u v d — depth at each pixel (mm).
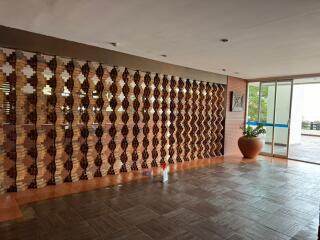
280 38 3496
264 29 3164
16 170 3779
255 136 6965
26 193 3727
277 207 3402
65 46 3969
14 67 3650
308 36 3377
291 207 3414
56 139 4145
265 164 6156
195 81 6523
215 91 7062
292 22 2891
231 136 7566
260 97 7723
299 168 5785
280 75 6941
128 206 3307
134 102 5246
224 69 6223
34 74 3865
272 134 7398
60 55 3939
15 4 2631
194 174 5055
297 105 9852
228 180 4668
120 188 4055
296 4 2414
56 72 4035
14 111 3711
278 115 7324
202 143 6855
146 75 5379
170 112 6070
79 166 4566
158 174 4984
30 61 3832
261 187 4281
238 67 5875
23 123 3809
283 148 7191
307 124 13445
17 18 3049
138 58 5012
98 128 4723
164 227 2756
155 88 5637
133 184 4285
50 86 4074
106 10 2742
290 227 2832
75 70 4227
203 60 5199
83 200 3486
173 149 6168
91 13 2838
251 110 8000
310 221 2996
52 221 2826
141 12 2766
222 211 3225
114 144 4926
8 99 3709
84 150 4547
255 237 2594
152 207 3291
